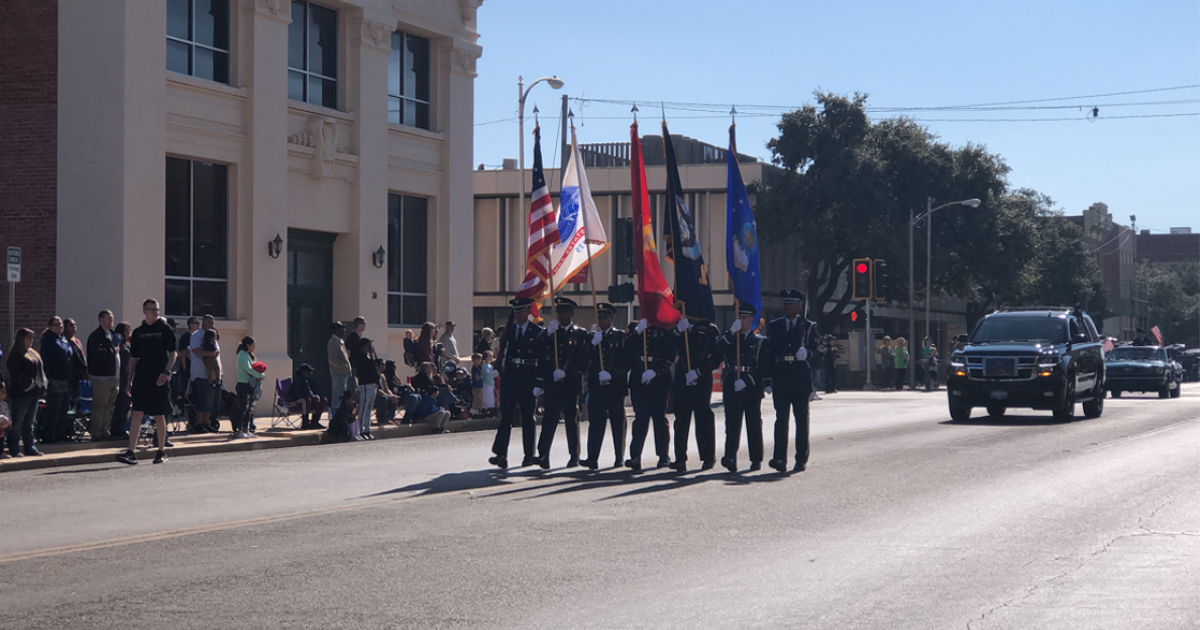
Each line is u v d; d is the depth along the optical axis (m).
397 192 27.62
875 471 14.23
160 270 21.50
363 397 19.97
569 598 7.33
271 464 15.43
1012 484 12.94
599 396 14.44
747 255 16.84
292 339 25.11
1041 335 24.38
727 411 14.22
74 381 17.64
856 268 35.97
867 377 46.94
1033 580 7.87
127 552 8.91
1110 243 106.50
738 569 8.23
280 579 7.88
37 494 12.34
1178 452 16.56
